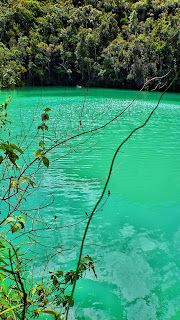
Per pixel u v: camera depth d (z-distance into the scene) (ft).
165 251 15.06
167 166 30.40
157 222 18.48
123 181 25.64
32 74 199.11
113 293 11.45
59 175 25.71
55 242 15.12
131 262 13.88
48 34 238.68
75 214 18.71
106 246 15.24
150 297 11.44
